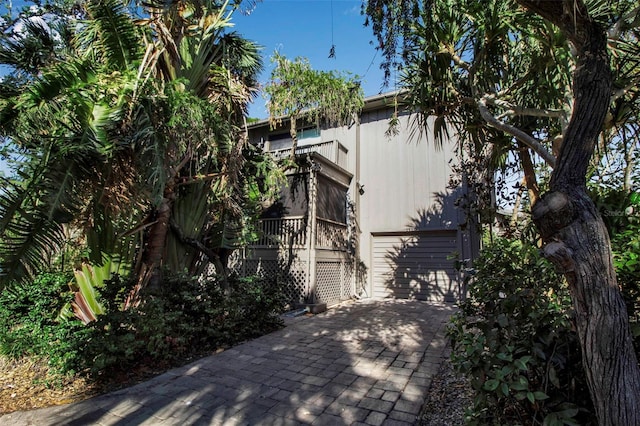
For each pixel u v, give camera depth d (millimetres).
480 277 2631
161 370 4141
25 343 4555
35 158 3758
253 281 6441
